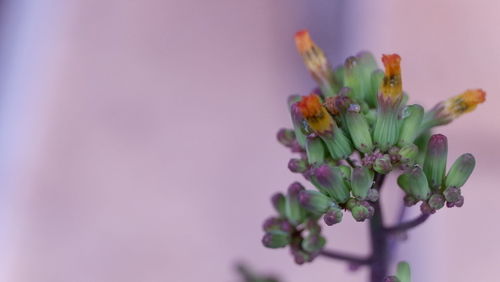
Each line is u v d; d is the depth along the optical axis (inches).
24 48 20.2
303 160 12.3
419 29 18.5
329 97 12.3
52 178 18.8
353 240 17.5
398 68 11.8
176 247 18.2
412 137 12.0
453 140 17.0
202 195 18.8
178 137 19.5
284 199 12.8
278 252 17.8
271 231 12.7
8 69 19.9
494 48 17.8
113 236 18.3
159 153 19.3
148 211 18.6
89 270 18.0
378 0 19.4
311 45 12.9
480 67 17.7
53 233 18.3
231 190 18.8
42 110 19.5
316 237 12.6
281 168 19.0
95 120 19.6
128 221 18.5
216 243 18.2
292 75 20.3
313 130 12.0
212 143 19.5
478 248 16.3
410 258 16.0
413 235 16.2
